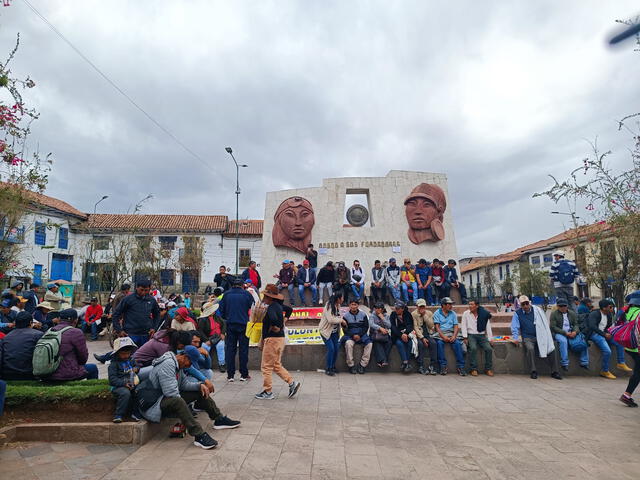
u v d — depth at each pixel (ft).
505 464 13.88
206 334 30.42
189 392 16.94
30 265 87.15
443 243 54.34
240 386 25.00
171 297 49.39
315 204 55.36
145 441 15.53
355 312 30.04
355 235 54.19
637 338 19.99
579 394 23.75
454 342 29.32
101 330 47.24
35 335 19.19
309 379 27.30
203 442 14.97
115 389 16.29
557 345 29.12
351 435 16.52
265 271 53.72
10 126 18.34
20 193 20.27
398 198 55.47
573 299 37.32
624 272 32.94
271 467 13.42
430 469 13.43
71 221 101.71
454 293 47.70
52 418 16.37
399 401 21.88
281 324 22.45
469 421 18.53
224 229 114.73
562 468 13.58
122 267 78.79
